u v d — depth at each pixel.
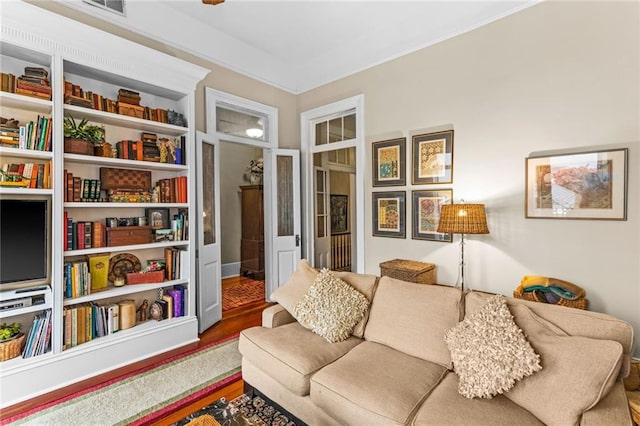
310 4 3.20
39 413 2.06
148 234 3.04
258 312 4.07
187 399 2.23
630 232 2.28
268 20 3.49
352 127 4.22
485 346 1.55
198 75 3.25
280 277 4.48
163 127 3.09
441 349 1.83
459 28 3.08
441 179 3.23
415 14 3.33
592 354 1.35
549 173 2.60
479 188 2.99
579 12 2.46
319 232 4.91
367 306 2.28
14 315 2.24
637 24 2.24
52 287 2.37
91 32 2.51
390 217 3.64
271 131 4.40
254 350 2.07
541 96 2.64
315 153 4.82
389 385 1.60
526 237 2.72
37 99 2.33
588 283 2.44
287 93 4.60
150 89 3.12
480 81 2.97
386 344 2.04
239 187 6.29
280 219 4.50
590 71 2.42
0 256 2.24
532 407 1.37
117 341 2.65
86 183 2.69
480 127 2.98
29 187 2.34
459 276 3.12
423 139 3.36
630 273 2.28
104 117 2.75
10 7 2.15
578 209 2.47
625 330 1.45
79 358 2.45
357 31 3.69
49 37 2.36
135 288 2.86
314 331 2.23
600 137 2.38
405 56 3.50
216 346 3.08
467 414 1.38
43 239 2.39
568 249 2.53
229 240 6.12
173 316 3.10
